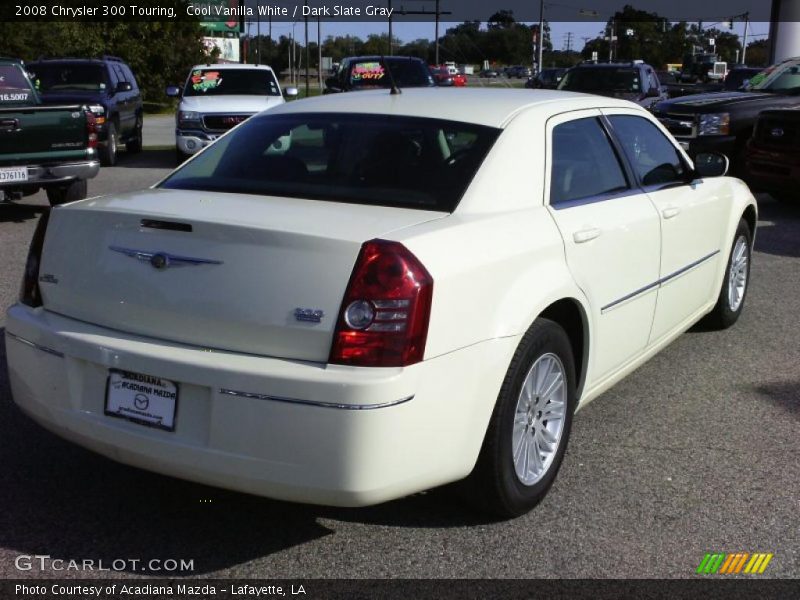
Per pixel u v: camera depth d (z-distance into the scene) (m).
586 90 17.27
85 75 17.45
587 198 4.18
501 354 3.32
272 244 3.08
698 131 12.80
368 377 2.93
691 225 5.14
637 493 3.92
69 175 10.44
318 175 3.80
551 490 3.94
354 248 3.02
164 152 20.20
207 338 3.15
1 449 4.23
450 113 4.00
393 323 2.97
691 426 4.70
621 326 4.38
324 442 2.94
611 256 4.15
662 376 5.48
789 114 11.35
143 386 3.20
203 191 3.83
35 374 3.48
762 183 11.76
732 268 6.24
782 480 4.08
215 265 3.13
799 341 6.23
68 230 3.51
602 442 4.48
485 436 3.37
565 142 4.17
